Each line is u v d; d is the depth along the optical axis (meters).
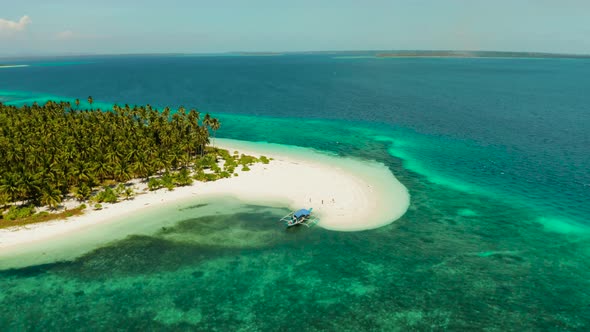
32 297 51.44
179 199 81.25
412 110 187.50
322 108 195.88
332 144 128.88
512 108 188.75
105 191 79.00
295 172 98.00
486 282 54.88
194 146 103.50
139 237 66.06
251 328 46.69
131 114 124.56
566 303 50.62
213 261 59.78
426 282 55.00
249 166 101.94
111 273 56.47
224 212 75.94
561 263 59.22
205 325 47.12
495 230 69.50
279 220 72.94
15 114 117.50
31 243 62.84
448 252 62.38
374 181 93.38
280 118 172.38
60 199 72.94
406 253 62.12
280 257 61.03
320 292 53.06
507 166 105.12
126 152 88.69
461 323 47.53
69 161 82.81
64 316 48.38
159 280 55.19
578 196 84.38
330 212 76.25
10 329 46.25
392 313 49.22
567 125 151.62
